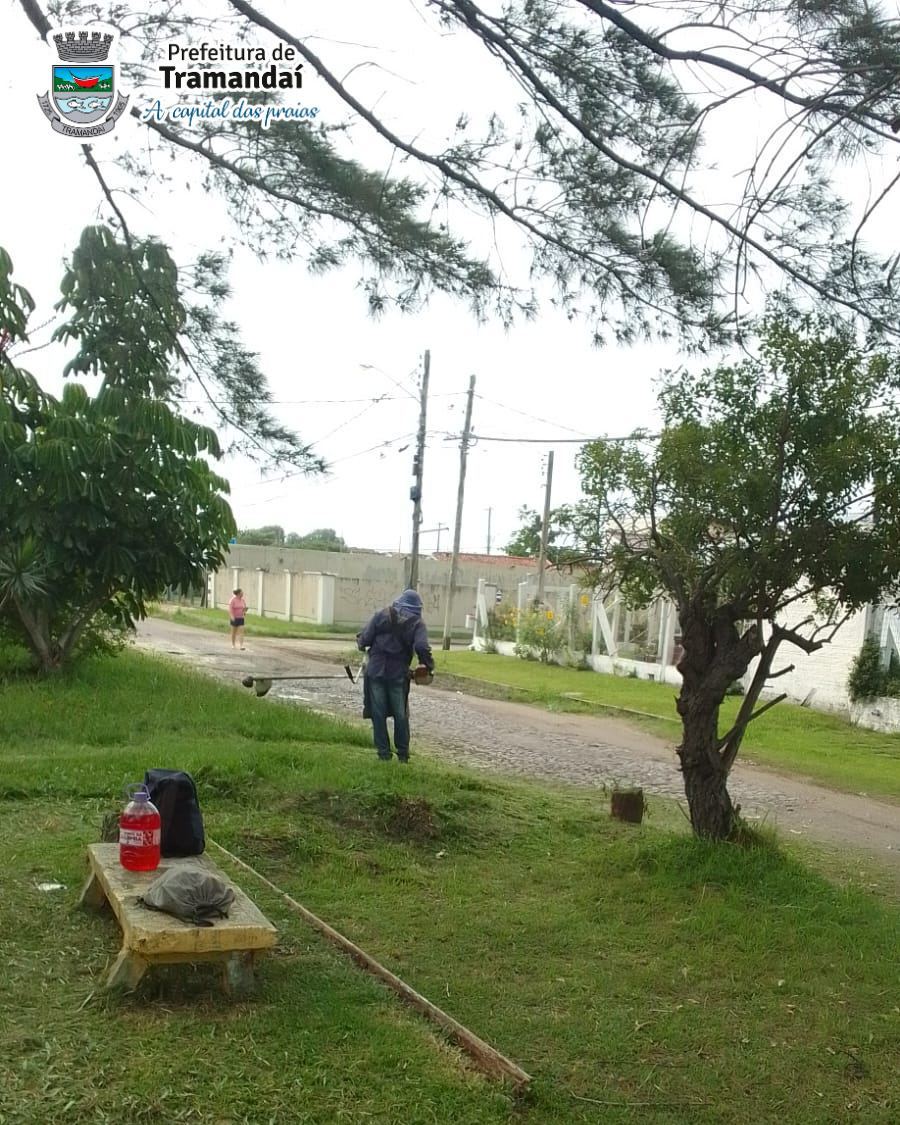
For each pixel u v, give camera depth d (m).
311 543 63.06
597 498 7.38
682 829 8.72
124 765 8.00
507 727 14.65
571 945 5.37
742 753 13.55
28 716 10.31
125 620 14.20
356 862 6.42
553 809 8.41
